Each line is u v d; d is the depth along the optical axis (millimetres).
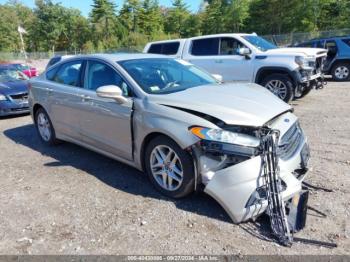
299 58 7578
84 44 68188
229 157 3045
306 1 47312
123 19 68125
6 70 9977
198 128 3096
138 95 3727
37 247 2844
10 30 68125
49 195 3787
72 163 4785
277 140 3002
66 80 4977
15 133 6844
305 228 2928
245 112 3145
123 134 3900
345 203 3303
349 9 44656
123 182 4031
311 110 7496
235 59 8570
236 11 54625
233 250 2689
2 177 4402
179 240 2844
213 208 3309
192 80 4324
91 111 4309
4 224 3223
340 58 12469
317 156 4570
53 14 68562
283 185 2992
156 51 10266
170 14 69125
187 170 3248
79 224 3158
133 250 2748
